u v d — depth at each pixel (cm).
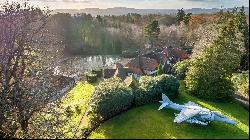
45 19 4275
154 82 4531
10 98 3628
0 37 3788
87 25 14888
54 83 4228
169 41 14262
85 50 13950
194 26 13512
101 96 4047
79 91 7106
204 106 4559
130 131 3556
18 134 3712
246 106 4325
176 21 16350
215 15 12050
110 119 3912
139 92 4344
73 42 13962
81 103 5522
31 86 3772
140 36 15200
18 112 3656
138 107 4250
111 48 14450
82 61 12569
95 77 7912
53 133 3572
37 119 3822
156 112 4062
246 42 5059
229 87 4788
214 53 4981
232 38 5178
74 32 14200
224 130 3616
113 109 3966
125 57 13288
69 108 5225
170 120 3825
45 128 3609
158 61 9550
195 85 4981
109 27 16075
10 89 3797
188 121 3712
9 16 3897
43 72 3975
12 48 3794
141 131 3525
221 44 5044
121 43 14850
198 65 5059
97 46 14412
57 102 4097
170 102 4219
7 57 3741
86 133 3700
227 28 5541
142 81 4606
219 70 4878
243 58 5091
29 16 4059
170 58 9750
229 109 4416
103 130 3638
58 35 11700
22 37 3916
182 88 5341
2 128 3625
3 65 3697
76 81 8106
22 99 3672
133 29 15888
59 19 13562
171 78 4722
